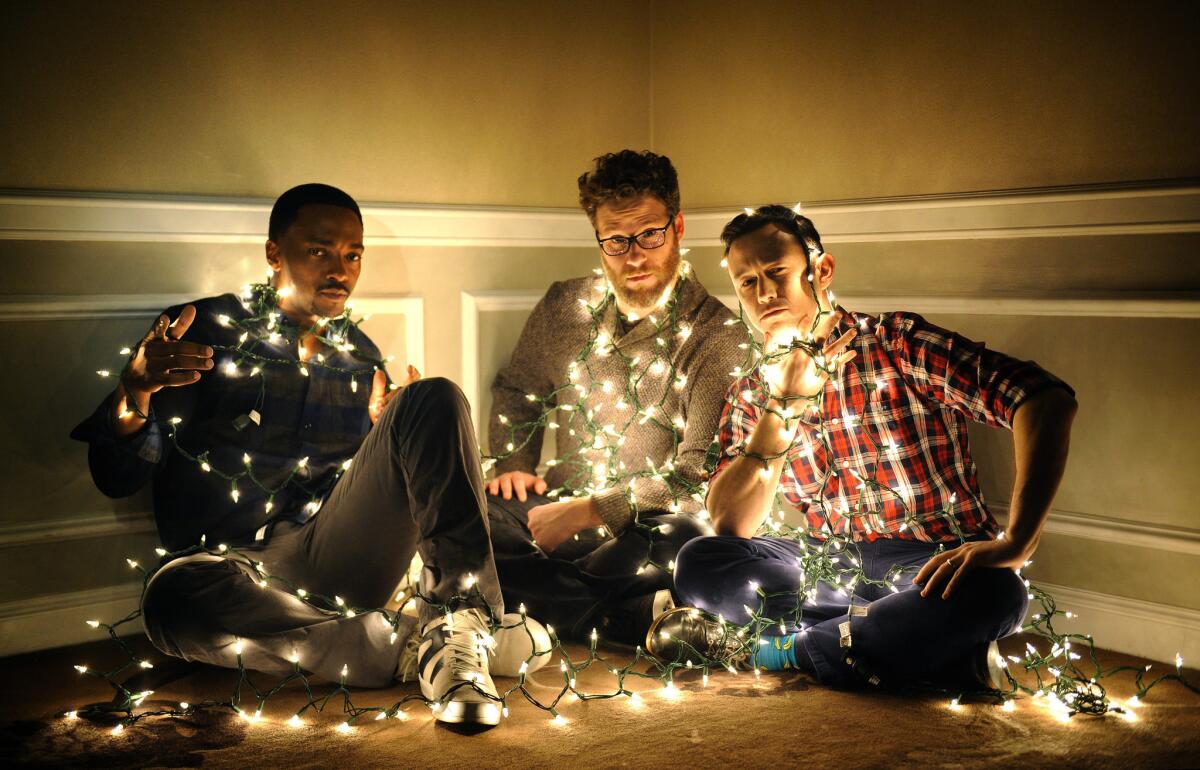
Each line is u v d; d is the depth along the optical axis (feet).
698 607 6.75
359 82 8.28
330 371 7.31
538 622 6.97
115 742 5.50
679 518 7.37
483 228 8.96
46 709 6.04
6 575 7.18
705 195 9.57
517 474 8.08
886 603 6.05
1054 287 7.46
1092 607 7.35
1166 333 6.95
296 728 5.67
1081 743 5.37
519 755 5.29
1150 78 6.89
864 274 8.42
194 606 6.05
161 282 7.59
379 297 8.48
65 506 7.38
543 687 6.34
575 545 7.49
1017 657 6.85
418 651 5.96
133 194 7.39
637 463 7.80
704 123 9.47
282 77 7.93
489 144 9.00
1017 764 5.11
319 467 7.23
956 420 6.59
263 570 6.59
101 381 7.40
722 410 7.52
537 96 9.22
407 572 6.93
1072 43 7.20
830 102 8.54
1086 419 7.36
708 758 5.23
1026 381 5.97
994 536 6.55
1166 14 6.79
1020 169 7.54
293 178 8.06
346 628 6.11
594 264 9.77
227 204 7.70
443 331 8.87
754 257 6.55
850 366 6.70
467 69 8.80
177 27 7.46
